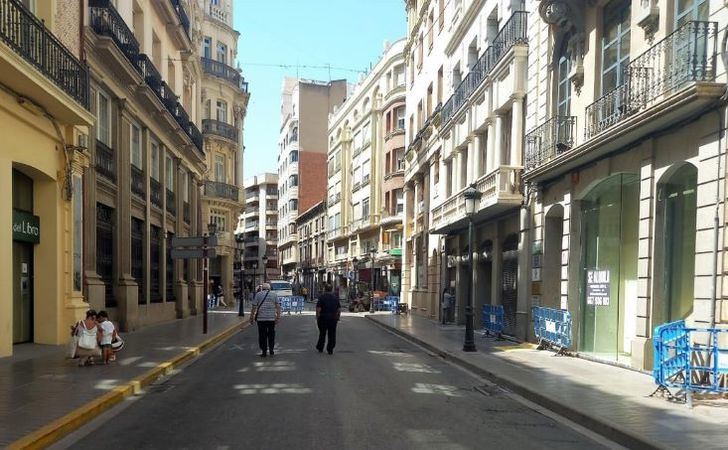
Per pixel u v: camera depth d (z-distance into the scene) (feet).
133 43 61.77
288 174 280.10
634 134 34.58
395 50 149.18
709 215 29.40
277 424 22.84
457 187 76.13
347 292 169.17
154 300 74.18
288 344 53.98
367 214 167.84
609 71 40.52
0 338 36.27
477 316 71.00
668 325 27.09
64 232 45.14
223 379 33.81
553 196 47.88
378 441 20.51
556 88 48.19
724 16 28.91
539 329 47.67
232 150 137.90
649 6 34.37
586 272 44.37
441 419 24.23
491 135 61.82
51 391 27.20
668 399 26.71
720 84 27.84
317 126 264.72
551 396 27.61
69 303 45.24
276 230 329.72
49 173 43.06
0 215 35.83
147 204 69.05
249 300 170.81
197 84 106.52
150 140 71.72
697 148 30.66
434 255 93.61
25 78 34.81
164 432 21.74
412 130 114.21
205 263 60.23
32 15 37.06
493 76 60.34
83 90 44.91
